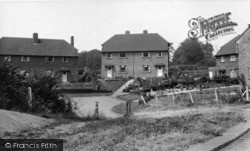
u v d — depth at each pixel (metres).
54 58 63.31
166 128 11.45
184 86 37.56
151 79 53.03
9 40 63.09
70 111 20.75
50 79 20.56
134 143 9.20
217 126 11.60
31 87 19.66
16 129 12.69
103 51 63.00
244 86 28.75
